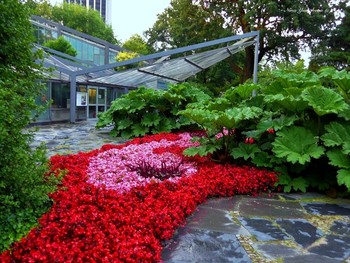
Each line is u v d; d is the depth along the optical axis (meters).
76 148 6.98
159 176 3.78
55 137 8.73
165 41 36.28
